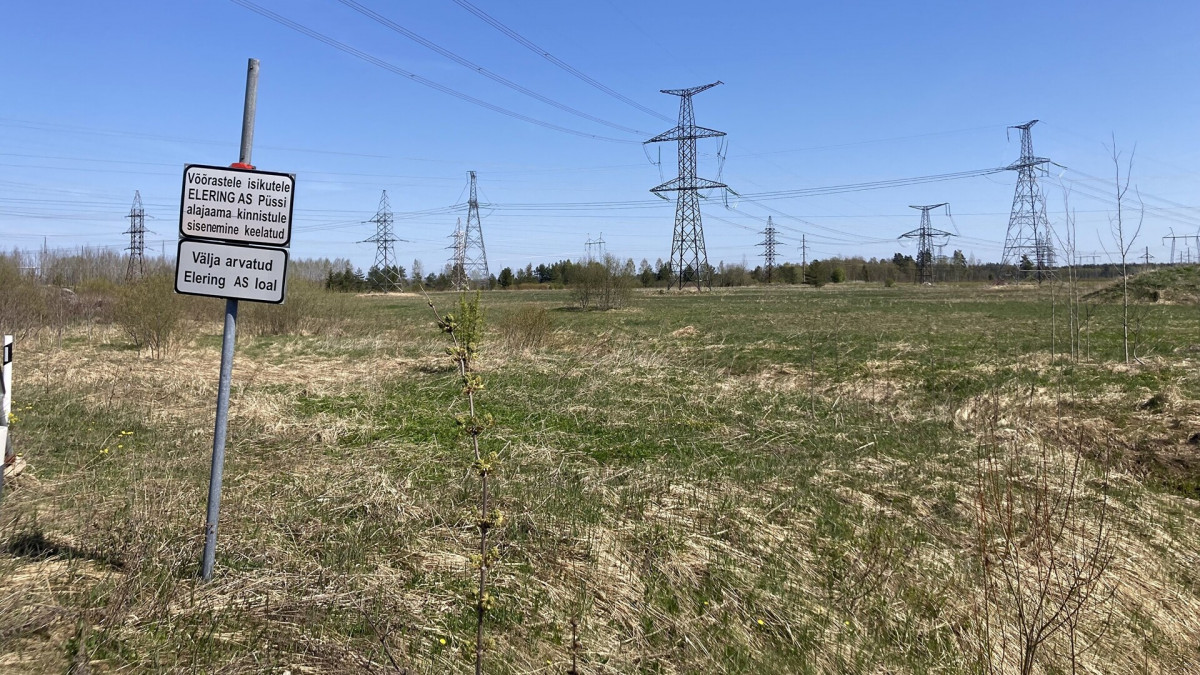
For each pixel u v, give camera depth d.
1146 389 10.54
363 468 6.93
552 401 10.84
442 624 4.00
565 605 4.28
